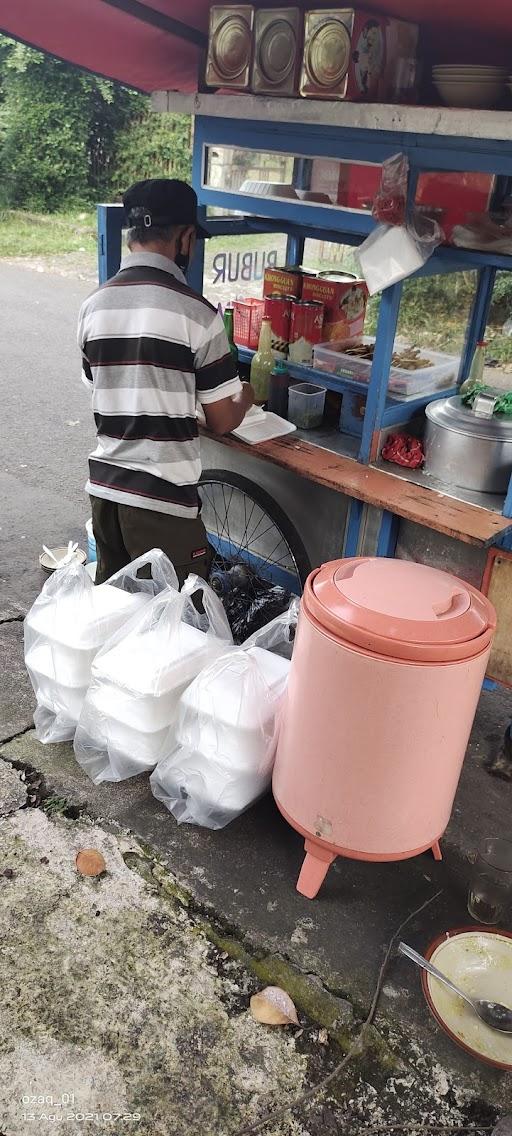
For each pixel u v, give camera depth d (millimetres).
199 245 3199
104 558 2834
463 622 1841
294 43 2482
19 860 2215
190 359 2479
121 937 2039
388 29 2475
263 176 2820
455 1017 1895
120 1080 1748
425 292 2725
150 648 2375
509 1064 1809
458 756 1969
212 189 3008
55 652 2480
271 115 2605
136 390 2457
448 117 2217
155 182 2422
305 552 3137
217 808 2281
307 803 2035
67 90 12539
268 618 3129
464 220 2719
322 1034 1870
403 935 2102
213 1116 1702
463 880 2277
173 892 2164
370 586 1933
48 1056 1778
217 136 2906
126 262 2479
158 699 2291
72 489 4434
